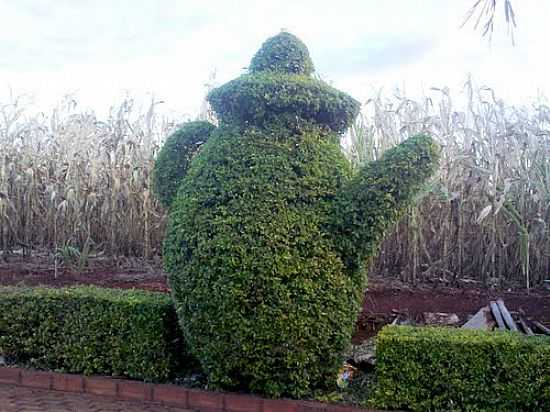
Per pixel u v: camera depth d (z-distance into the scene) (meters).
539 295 6.05
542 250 6.37
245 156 3.86
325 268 3.65
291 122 3.96
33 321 4.50
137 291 4.75
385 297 5.92
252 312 3.57
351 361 4.29
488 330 4.09
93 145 7.75
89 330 4.32
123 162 7.42
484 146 6.46
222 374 3.74
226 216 3.70
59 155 7.91
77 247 7.36
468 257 6.59
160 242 7.46
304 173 3.82
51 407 3.86
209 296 3.61
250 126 3.99
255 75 4.02
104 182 7.50
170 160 4.34
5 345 4.58
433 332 3.75
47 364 4.44
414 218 6.08
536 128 6.57
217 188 3.80
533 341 3.51
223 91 3.99
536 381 3.40
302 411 3.61
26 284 6.25
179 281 3.78
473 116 6.77
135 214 7.38
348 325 3.73
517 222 5.93
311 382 3.74
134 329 4.20
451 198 5.99
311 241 3.65
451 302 5.78
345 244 3.70
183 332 3.97
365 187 3.66
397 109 6.99
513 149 6.46
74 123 8.11
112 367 4.26
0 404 3.90
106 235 7.57
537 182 6.23
